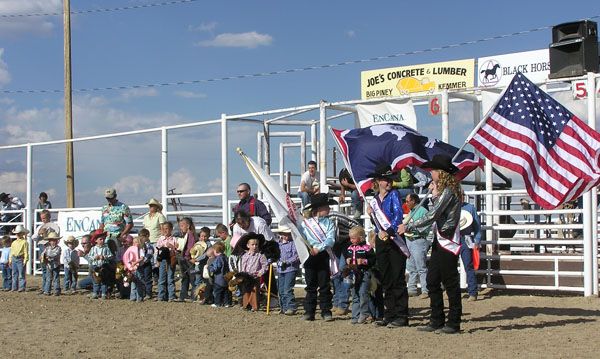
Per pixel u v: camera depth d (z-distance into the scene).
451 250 9.22
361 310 10.41
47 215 17.05
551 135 9.64
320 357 8.04
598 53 14.22
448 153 12.09
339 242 11.30
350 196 15.62
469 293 12.79
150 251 14.16
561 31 14.26
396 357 7.95
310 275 10.81
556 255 13.34
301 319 11.00
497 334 9.30
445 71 19.06
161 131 17.72
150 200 14.76
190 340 9.22
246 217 12.12
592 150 9.60
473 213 12.71
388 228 9.66
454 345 8.58
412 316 11.12
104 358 8.20
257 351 8.44
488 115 9.70
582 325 9.95
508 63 18.50
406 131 12.24
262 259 12.16
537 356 7.89
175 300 13.94
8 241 17.25
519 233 16.44
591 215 12.63
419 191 14.41
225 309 12.39
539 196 9.48
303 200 15.01
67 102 26.83
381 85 19.97
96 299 14.41
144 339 9.34
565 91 14.08
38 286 17.70
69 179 26.64
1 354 8.47
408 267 13.38
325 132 15.17
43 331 10.13
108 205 14.76
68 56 26.91
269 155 18.22
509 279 13.41
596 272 12.70
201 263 13.48
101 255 14.43
